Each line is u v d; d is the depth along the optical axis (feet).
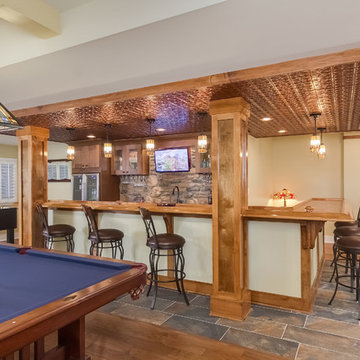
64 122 14.97
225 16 6.16
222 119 10.32
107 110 12.50
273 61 8.21
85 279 5.87
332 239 22.61
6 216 17.66
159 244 10.81
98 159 21.56
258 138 21.57
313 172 24.06
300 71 8.09
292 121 14.93
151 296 11.88
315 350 8.00
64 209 15.61
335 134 23.27
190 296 11.90
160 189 21.35
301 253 10.38
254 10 5.95
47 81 9.95
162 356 7.74
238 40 7.14
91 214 12.00
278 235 10.71
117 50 7.68
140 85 10.34
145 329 9.18
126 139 21.44
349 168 22.25
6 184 26.94
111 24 6.88
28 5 6.74
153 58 8.20
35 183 15.55
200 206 12.57
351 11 5.91
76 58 8.20
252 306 10.89
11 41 8.42
